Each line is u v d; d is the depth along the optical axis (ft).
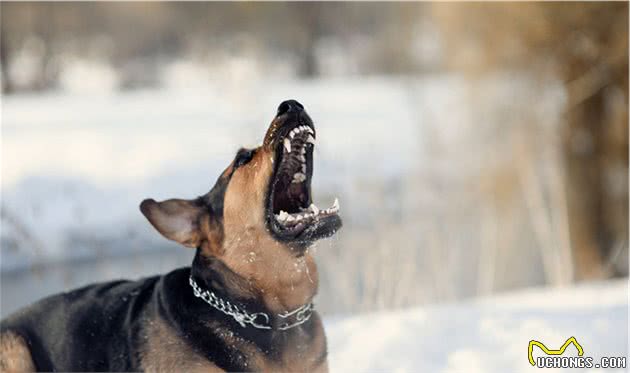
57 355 18.66
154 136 66.80
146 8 110.32
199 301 17.24
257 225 16.75
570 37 49.16
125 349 17.57
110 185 53.57
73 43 113.80
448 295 33.86
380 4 93.81
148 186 53.93
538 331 21.48
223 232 17.20
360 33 108.58
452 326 22.79
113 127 72.54
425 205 46.19
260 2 94.73
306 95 89.15
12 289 36.19
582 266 50.24
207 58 91.50
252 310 17.08
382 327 23.36
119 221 46.55
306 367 17.39
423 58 63.72
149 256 42.22
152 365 16.97
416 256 35.78
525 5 49.85
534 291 30.19
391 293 31.89
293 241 16.46
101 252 39.24
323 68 111.45
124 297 18.76
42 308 19.63
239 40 93.66
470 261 38.96
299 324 17.44
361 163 47.85
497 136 50.96
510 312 24.04
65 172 55.31
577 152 50.31
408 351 20.71
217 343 16.87
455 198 47.42
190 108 83.15
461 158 51.96
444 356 20.16
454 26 53.67
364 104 81.25
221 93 77.56
